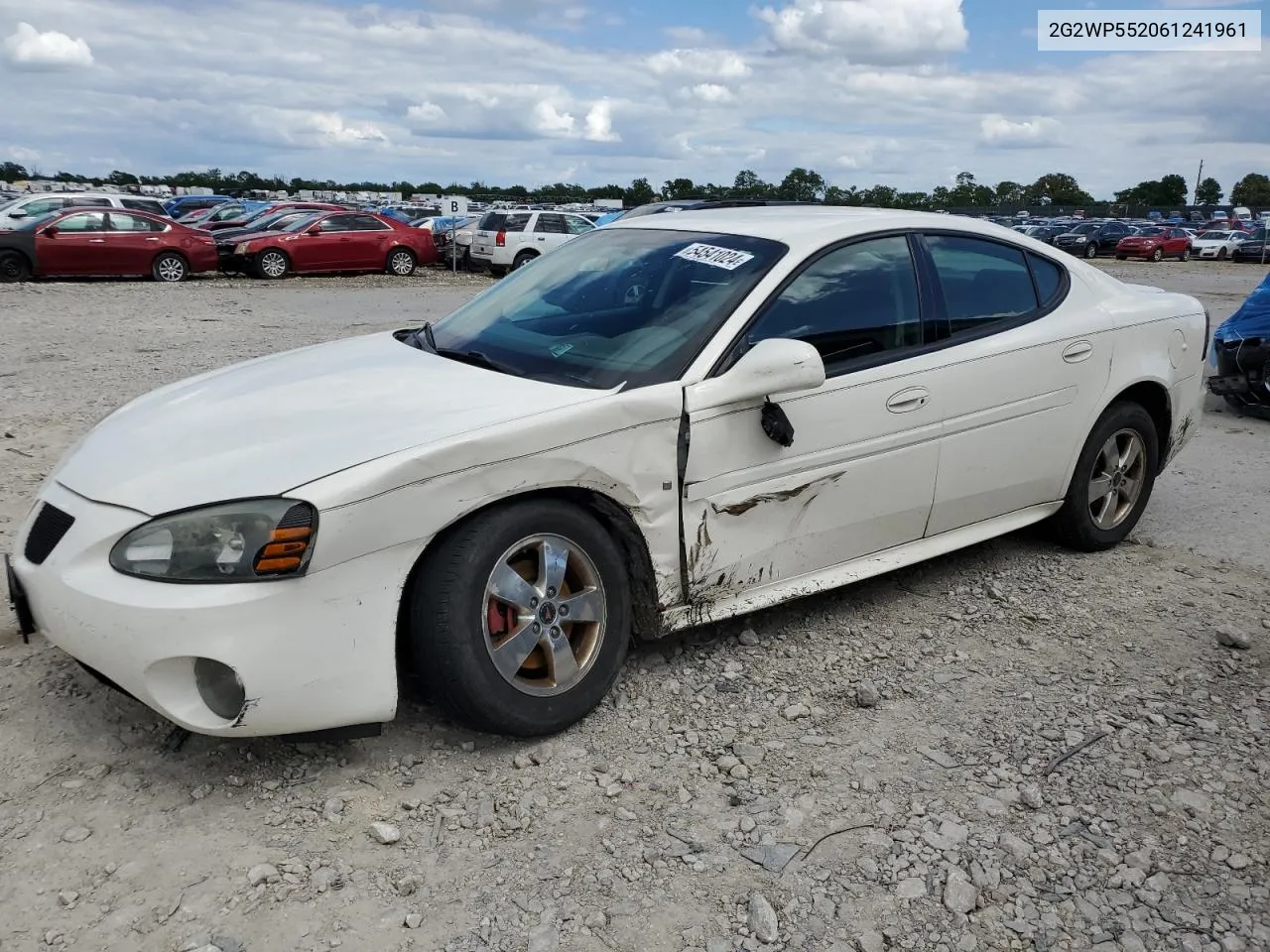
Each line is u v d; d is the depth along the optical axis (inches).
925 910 100.3
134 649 106.2
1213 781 122.2
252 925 95.3
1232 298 818.8
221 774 118.6
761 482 141.3
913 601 173.3
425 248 1005.8
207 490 109.3
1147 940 97.0
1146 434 195.3
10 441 262.4
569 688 127.3
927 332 160.7
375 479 109.3
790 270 147.3
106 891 99.3
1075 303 183.5
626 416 127.4
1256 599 176.7
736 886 103.0
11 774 117.1
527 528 121.6
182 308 627.2
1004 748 128.6
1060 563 191.9
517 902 99.7
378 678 112.6
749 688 142.4
